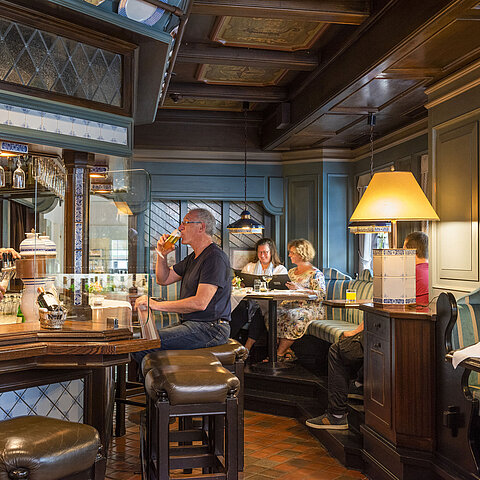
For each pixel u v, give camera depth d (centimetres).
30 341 253
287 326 634
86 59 305
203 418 346
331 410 438
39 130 286
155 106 475
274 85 653
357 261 836
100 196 285
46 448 206
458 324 344
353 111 608
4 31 274
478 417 286
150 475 300
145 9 295
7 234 296
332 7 418
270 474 374
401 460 324
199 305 347
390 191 395
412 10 377
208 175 845
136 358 341
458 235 484
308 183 844
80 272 281
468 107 467
